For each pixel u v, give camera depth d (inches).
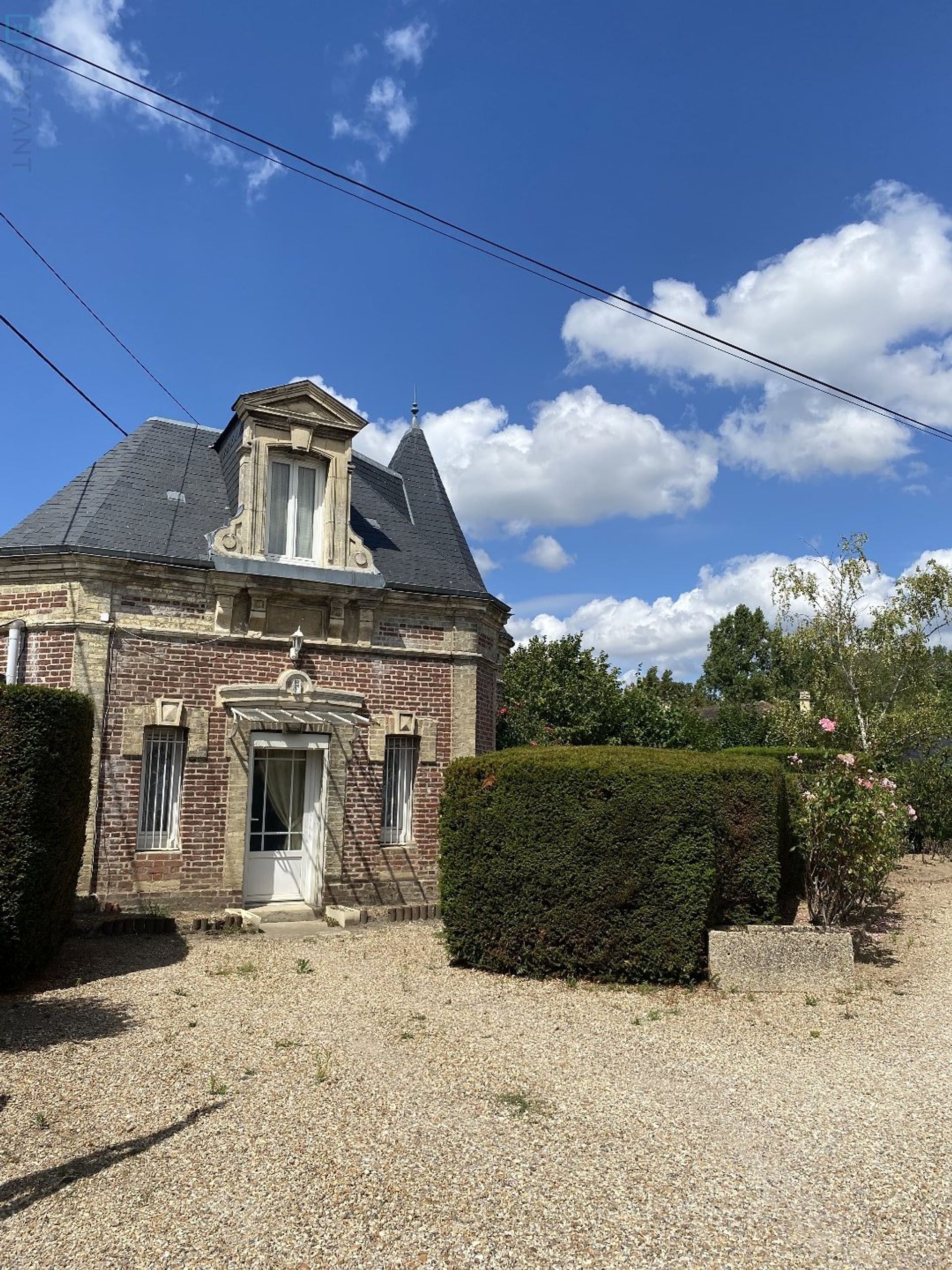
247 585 489.1
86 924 412.5
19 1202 167.6
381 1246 154.3
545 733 761.0
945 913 499.2
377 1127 202.5
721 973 335.6
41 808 321.1
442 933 422.3
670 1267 149.9
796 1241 158.6
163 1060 247.1
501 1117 210.5
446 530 623.8
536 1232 159.2
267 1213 164.2
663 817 341.4
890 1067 253.9
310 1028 279.9
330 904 499.8
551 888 351.3
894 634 668.1
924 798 726.5
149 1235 156.8
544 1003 317.4
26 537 465.7
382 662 530.9
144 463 530.6
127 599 464.4
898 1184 180.4
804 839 380.8
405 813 538.3
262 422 510.6
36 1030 271.0
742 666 1939.0
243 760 483.2
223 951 394.0
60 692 333.1
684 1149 195.2
